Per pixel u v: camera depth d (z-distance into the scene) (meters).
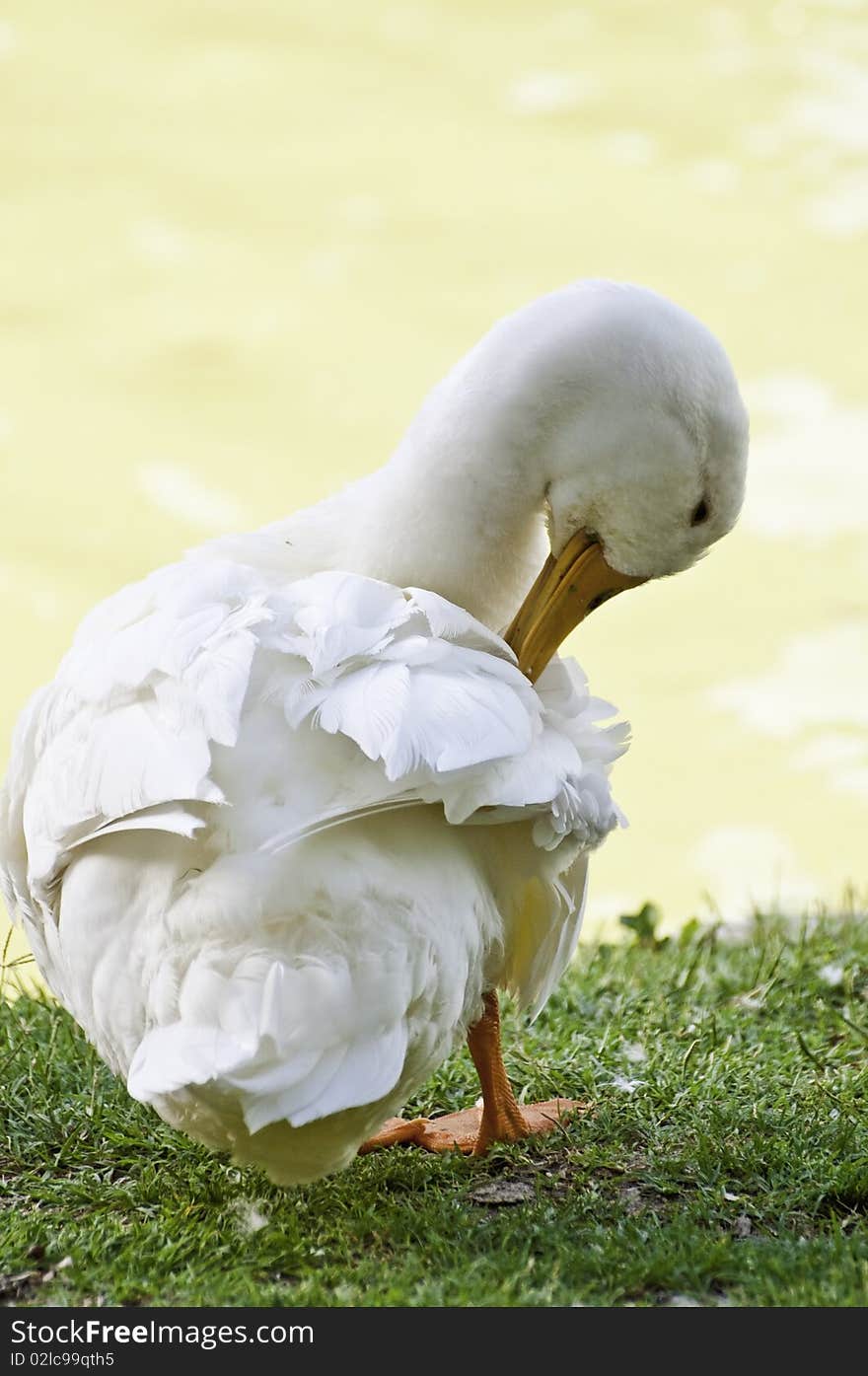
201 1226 8.81
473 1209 9.17
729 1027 11.88
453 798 7.93
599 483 9.80
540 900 9.45
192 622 8.40
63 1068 10.90
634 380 9.59
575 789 8.45
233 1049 7.58
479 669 8.29
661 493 9.77
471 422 9.81
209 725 7.84
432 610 8.46
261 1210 9.12
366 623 8.36
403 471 10.01
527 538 10.20
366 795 7.90
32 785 9.01
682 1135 10.04
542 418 9.77
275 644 8.30
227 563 9.03
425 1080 8.85
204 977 7.82
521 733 8.02
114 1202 9.26
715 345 9.73
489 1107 10.04
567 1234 8.70
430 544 9.94
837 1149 9.66
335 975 7.79
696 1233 8.63
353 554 10.08
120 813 7.96
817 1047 11.58
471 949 8.63
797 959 13.40
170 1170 9.77
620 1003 12.43
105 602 9.51
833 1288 7.96
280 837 7.76
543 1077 10.99
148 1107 10.43
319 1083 7.67
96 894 8.32
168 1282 8.24
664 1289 8.24
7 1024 11.78
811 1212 9.11
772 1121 10.09
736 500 9.95
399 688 7.90
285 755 8.07
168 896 8.07
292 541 10.23
